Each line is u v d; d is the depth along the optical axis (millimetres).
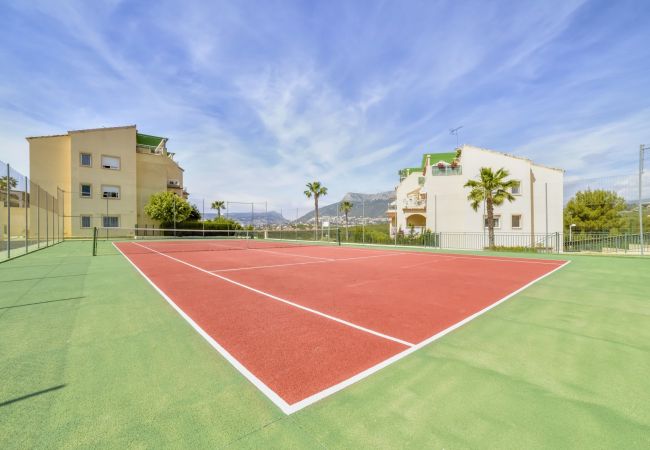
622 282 8469
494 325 4688
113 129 35812
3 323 4695
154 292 6984
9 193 12195
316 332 4367
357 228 30594
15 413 2418
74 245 23438
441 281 8516
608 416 2385
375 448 2043
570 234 20344
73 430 2217
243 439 2131
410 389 2807
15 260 12906
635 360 3422
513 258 15406
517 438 2129
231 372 3135
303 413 2443
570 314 5289
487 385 2871
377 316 5156
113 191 35781
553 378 3010
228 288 7473
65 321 4805
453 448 2035
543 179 26844
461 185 28469
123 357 3484
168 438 2135
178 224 39250
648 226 15875
